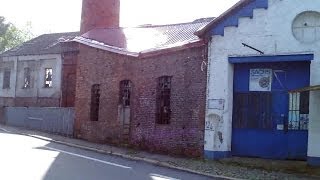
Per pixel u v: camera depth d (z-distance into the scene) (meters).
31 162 14.05
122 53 22.41
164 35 24.00
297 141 16.45
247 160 16.52
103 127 23.48
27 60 39.00
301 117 16.44
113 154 19.08
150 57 21.00
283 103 16.75
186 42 19.08
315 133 15.38
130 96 22.06
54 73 36.31
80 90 25.45
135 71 21.81
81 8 31.77
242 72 17.53
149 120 20.72
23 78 39.31
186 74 19.05
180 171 15.06
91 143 22.97
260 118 17.12
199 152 18.09
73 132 25.84
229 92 17.44
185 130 18.86
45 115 29.62
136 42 23.91
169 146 19.53
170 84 20.03
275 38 16.41
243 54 17.03
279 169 15.48
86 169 13.43
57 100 35.28
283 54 16.25
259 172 14.90
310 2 15.88
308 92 16.33
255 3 16.80
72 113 26.30
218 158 17.36
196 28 22.86
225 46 17.45
